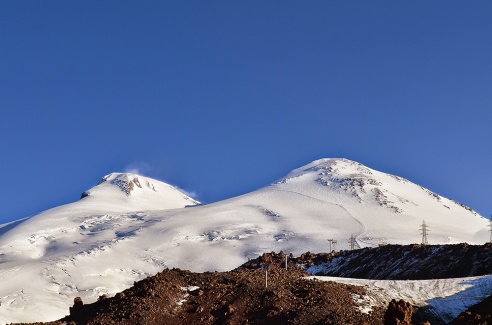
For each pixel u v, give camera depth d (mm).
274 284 78438
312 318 68438
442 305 75375
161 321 71312
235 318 71000
